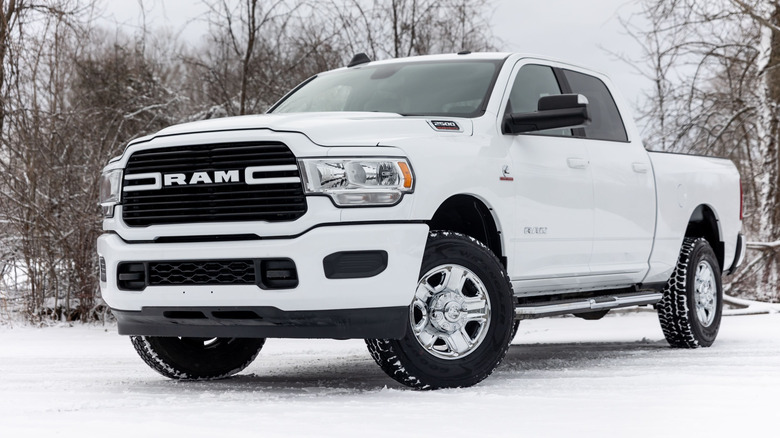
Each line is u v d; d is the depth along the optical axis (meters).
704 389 4.50
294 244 4.55
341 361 7.04
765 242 13.65
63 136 10.76
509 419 3.67
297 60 12.98
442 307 4.93
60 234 10.44
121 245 5.02
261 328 4.73
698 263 7.49
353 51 13.40
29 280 10.56
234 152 4.73
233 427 3.51
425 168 4.84
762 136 14.70
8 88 10.57
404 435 3.33
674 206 7.19
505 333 5.12
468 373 4.96
